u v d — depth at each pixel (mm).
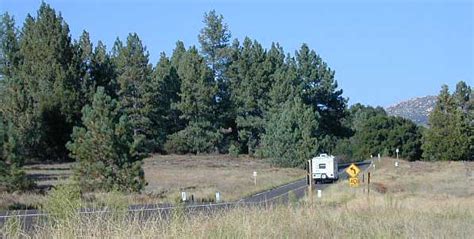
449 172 79875
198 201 40906
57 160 81812
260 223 14820
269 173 79062
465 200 38750
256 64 117688
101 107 44688
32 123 77312
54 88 86688
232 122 117688
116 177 43094
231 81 118875
